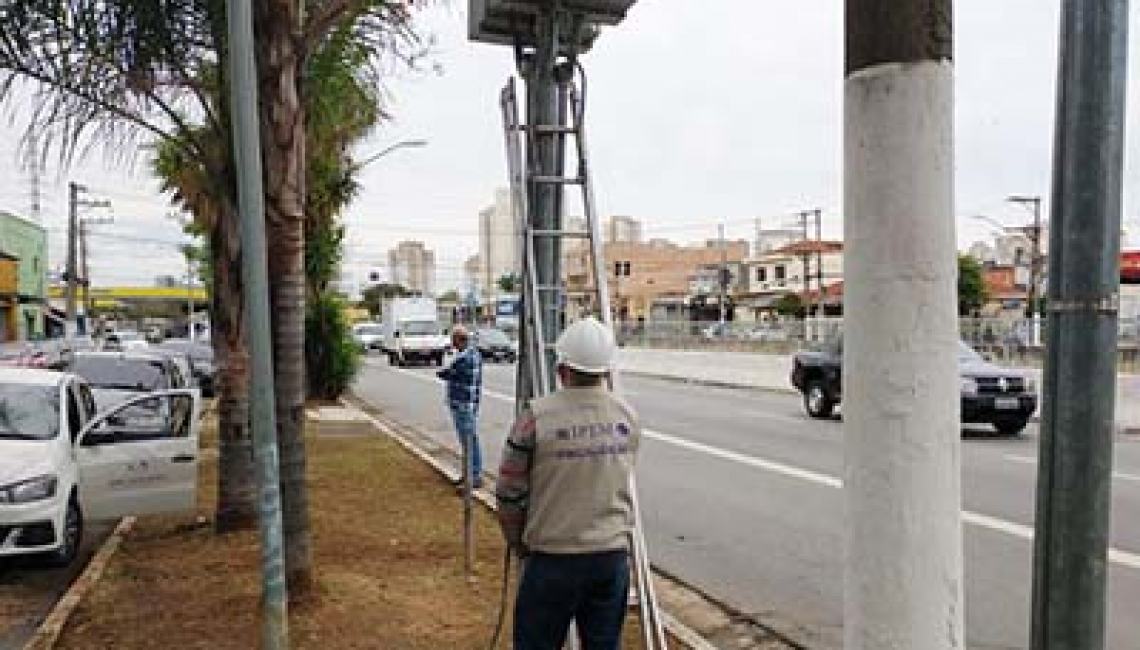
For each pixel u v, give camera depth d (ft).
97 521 34.30
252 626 20.24
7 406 31.22
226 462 30.35
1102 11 7.57
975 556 29.73
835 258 307.37
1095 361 7.65
